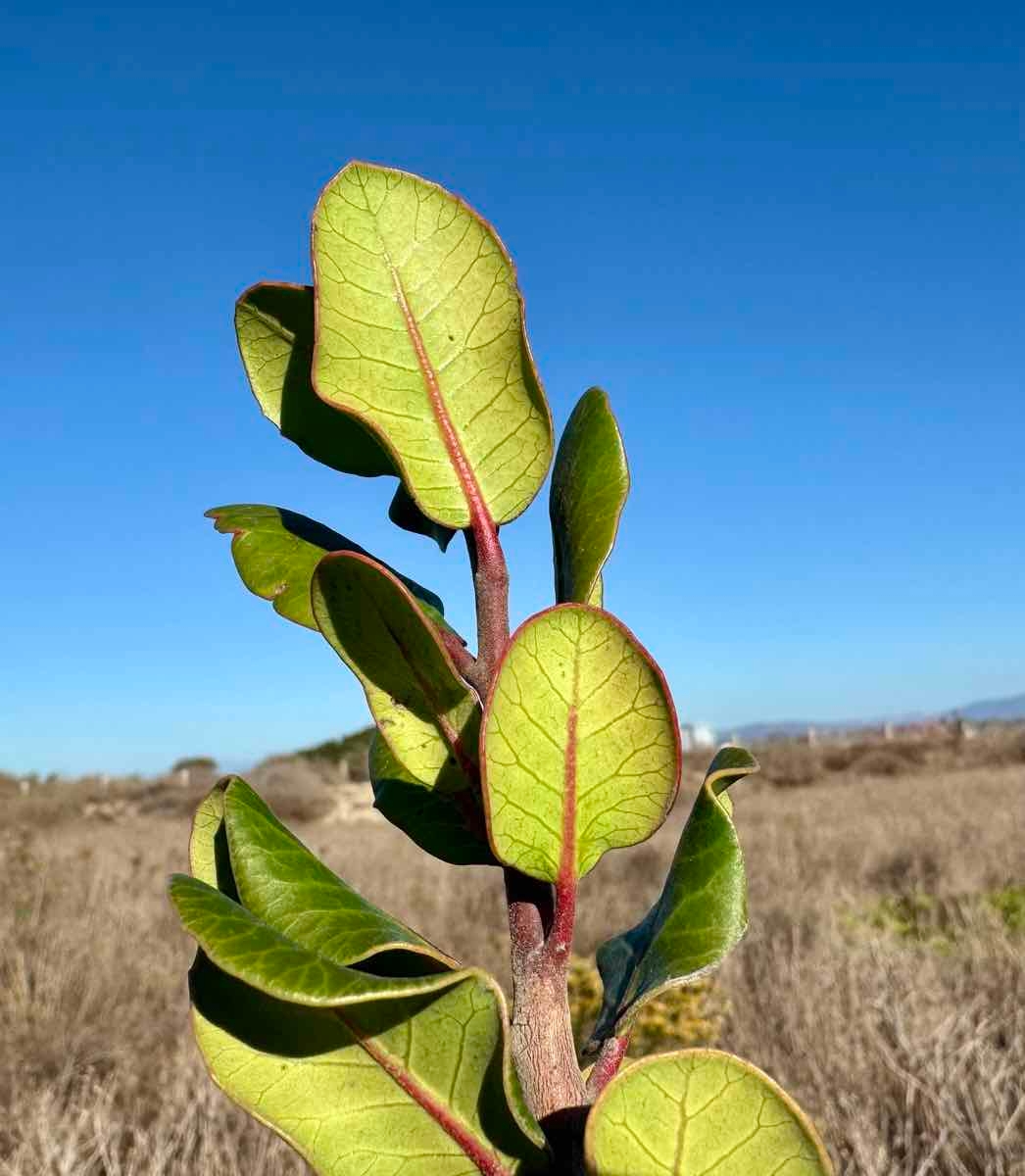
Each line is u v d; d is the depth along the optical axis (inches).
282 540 7.2
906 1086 27.6
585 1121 5.6
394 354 6.6
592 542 6.6
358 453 7.6
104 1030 37.7
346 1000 4.9
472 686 6.5
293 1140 5.5
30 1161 26.2
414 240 6.6
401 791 6.9
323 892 6.0
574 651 5.5
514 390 6.7
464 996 5.2
